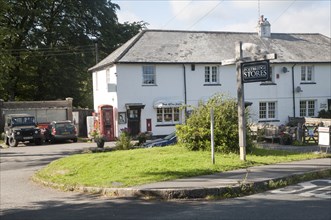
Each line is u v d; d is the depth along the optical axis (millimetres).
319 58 37719
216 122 16125
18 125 32250
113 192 10484
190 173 11797
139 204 9336
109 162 14242
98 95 37688
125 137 22891
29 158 22734
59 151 25969
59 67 46594
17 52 42625
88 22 49000
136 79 32781
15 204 10234
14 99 47438
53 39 46781
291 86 36781
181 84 33875
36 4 44375
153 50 34062
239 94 14148
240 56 14055
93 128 33906
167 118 33688
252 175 11586
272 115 36312
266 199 9430
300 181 11641
